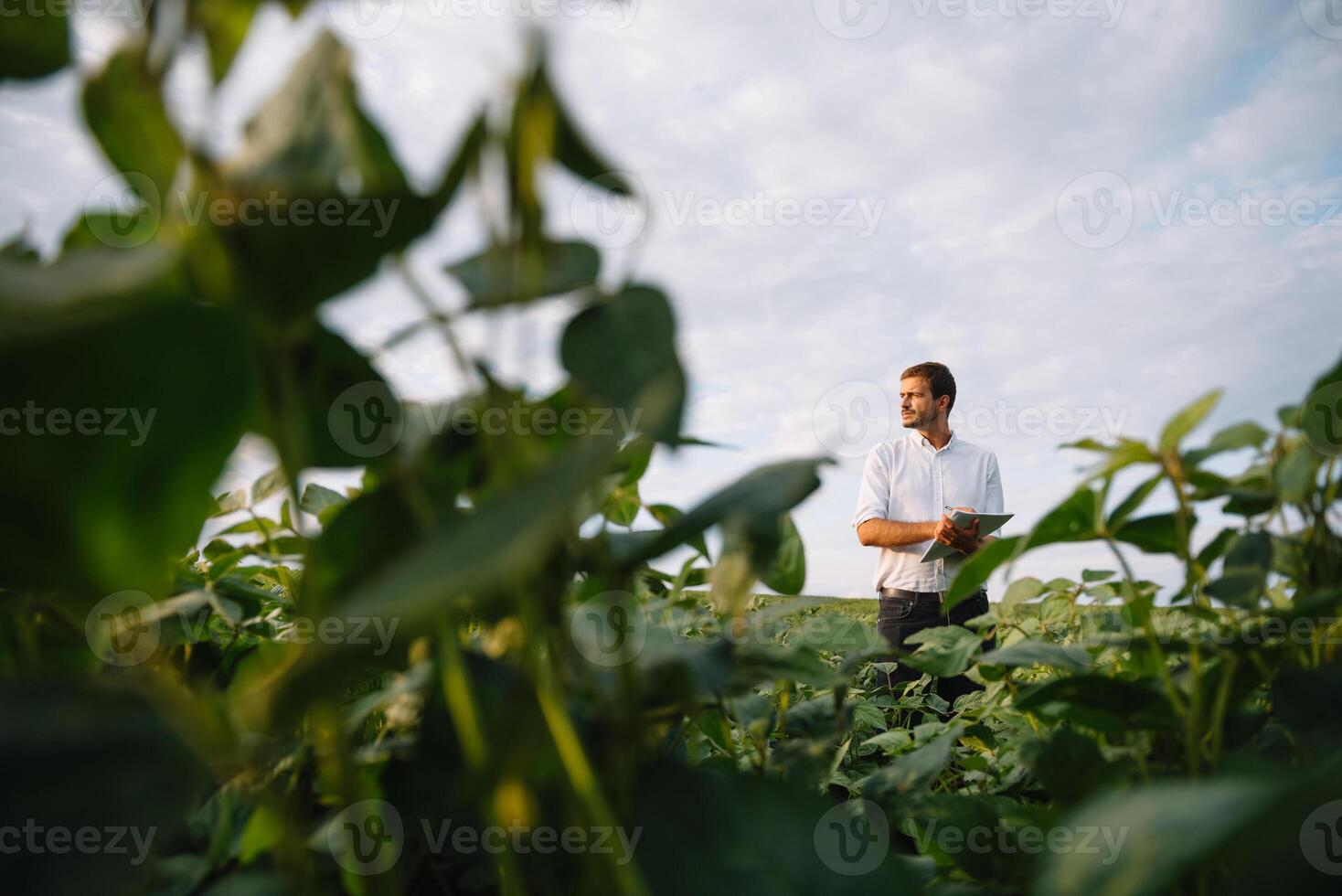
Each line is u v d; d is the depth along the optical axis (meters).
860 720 1.34
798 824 0.35
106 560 0.28
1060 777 0.51
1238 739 0.52
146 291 0.24
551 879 0.34
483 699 0.41
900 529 3.02
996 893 0.49
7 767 0.23
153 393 0.26
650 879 0.33
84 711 0.25
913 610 2.97
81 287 0.23
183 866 0.45
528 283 0.29
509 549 0.22
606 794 0.37
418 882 0.53
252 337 0.26
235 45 0.28
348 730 0.48
